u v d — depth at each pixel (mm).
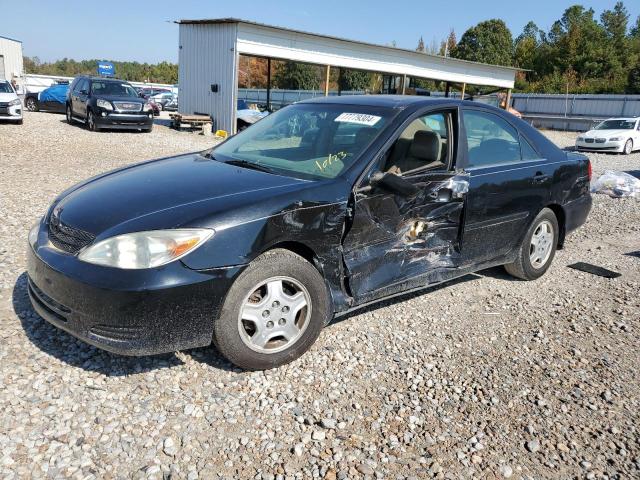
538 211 4977
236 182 3479
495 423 2998
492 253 4668
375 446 2744
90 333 2920
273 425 2846
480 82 30906
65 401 2895
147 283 2818
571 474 2643
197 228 2953
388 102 4203
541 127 36969
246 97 40094
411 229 3926
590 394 3338
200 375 3240
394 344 3826
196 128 21281
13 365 3180
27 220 6188
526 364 3672
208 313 2996
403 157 3924
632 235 7480
